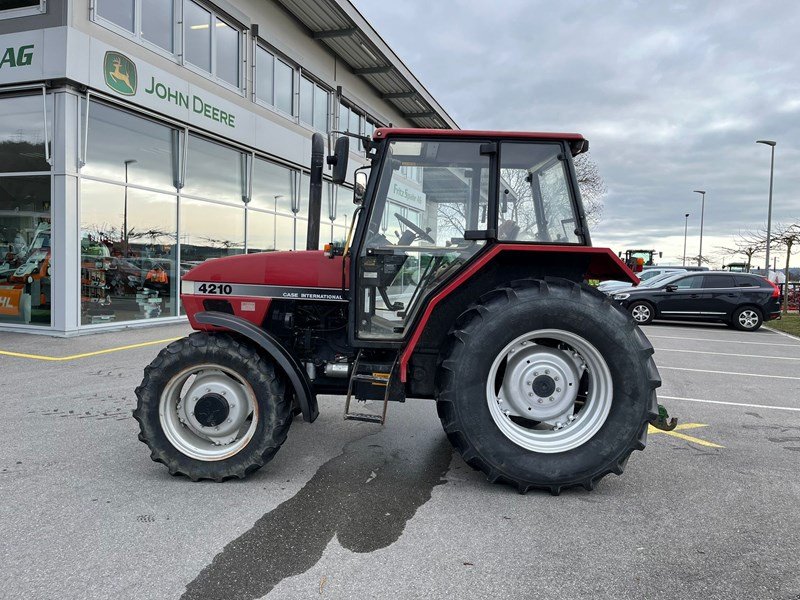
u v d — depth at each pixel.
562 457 3.07
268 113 12.63
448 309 3.38
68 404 4.82
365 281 3.42
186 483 3.19
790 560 2.42
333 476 3.35
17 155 8.21
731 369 7.64
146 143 9.48
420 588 2.17
